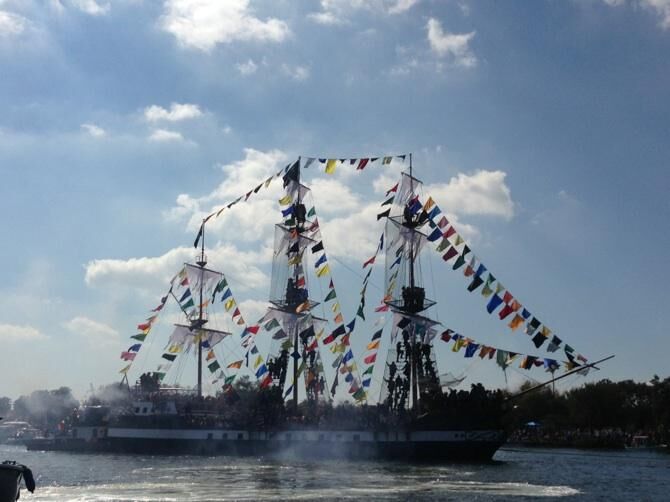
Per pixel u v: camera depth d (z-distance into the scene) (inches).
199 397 6122.1
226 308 5482.3
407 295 5442.9
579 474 3654.0
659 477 3531.0
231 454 5506.9
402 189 5723.4
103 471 3779.5
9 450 7436.0
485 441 4618.6
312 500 2591.0
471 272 4005.9
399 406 5152.6
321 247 5221.5
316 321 6151.6
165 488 2893.7
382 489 2908.5
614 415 7253.9
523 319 3909.9
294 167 6387.8
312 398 5920.3
